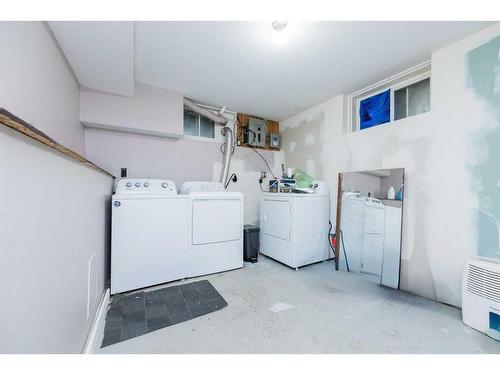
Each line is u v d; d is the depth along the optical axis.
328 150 2.92
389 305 1.74
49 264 0.77
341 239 2.59
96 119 2.22
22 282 0.60
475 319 1.42
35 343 0.67
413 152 2.01
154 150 2.80
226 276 2.36
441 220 1.79
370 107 2.62
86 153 2.39
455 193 1.72
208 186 2.86
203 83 2.45
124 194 1.96
